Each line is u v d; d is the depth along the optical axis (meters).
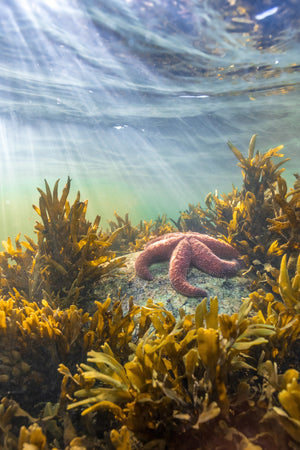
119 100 1.77
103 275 0.56
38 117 2.08
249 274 0.55
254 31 0.98
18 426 0.34
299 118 2.06
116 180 5.37
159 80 1.45
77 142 2.73
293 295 0.36
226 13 0.88
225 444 0.27
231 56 1.18
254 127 2.28
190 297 0.50
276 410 0.25
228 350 0.29
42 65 1.33
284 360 0.36
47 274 0.53
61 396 0.33
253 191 0.66
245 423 0.29
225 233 0.73
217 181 5.33
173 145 2.83
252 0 0.81
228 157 3.21
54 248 0.53
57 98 1.74
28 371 0.37
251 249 0.58
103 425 0.33
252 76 1.40
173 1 0.83
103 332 0.41
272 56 1.19
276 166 0.65
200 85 1.51
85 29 1.02
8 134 2.46
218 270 0.53
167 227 0.99
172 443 0.28
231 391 0.33
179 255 0.54
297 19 0.90
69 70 1.38
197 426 0.26
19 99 1.75
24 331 0.40
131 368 0.30
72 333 0.39
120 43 1.11
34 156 3.29
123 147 2.93
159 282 0.54
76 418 0.34
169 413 0.29
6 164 3.65
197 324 0.32
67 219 0.55
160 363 0.31
